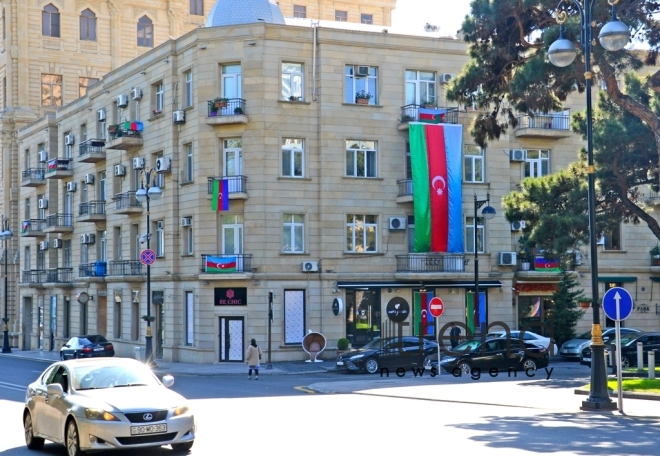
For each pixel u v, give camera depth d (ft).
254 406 73.26
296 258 137.18
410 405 72.74
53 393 47.78
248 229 136.05
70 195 193.16
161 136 149.69
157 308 152.97
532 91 92.32
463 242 143.13
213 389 95.20
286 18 156.04
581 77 89.66
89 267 177.27
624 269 156.46
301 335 137.08
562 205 112.16
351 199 140.05
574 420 59.77
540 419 60.49
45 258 207.51
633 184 110.01
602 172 108.68
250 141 136.26
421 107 143.23
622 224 156.76
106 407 44.47
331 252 138.62
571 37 86.48
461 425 56.90
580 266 153.89
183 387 98.48
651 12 88.94
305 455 44.73
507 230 147.84
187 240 145.07
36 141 209.77
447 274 140.67
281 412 67.31
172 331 145.48
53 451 50.85
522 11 91.86
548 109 95.50
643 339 117.29
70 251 194.90
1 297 231.09
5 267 209.15
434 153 140.67
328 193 138.72
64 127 195.11
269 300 127.24
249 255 135.44
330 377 113.91
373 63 142.31
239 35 137.18
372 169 142.41
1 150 230.27
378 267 141.08
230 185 136.15
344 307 138.82
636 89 107.86
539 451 44.78
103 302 177.58
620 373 64.13
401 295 141.79
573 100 152.25
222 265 135.44
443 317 143.02
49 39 230.07
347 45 140.67
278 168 136.67
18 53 225.97
